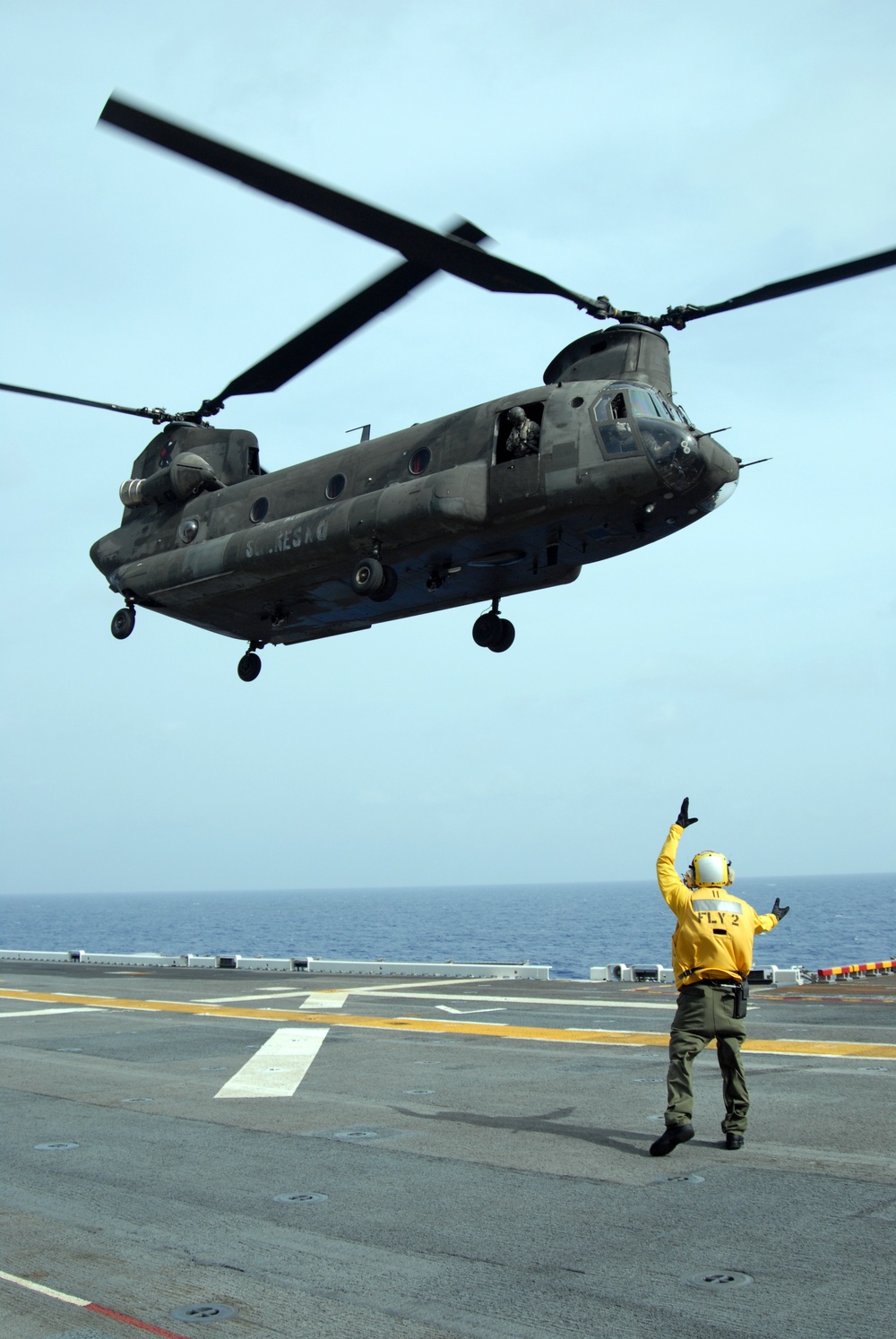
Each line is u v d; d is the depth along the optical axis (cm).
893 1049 1047
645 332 1434
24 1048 1211
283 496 1716
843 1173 625
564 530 1442
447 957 6644
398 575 1612
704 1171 639
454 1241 530
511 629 1758
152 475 1933
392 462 1577
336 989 1823
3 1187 646
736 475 1423
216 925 14538
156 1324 439
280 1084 961
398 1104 861
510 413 1455
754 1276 471
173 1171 674
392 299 1393
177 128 1006
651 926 11738
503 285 1328
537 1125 776
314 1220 570
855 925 10519
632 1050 1102
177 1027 1356
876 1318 423
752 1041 1123
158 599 1884
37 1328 436
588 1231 538
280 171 1064
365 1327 431
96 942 9988
